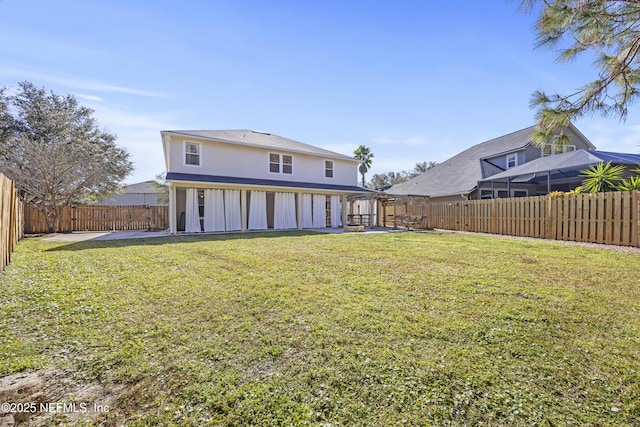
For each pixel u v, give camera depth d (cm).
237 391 195
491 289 406
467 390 194
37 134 1822
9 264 574
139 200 3155
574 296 374
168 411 178
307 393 193
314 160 1827
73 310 332
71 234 1356
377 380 204
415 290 405
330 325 292
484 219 1275
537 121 444
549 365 222
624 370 215
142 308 339
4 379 208
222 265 571
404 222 1689
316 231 1417
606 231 818
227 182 1391
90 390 198
